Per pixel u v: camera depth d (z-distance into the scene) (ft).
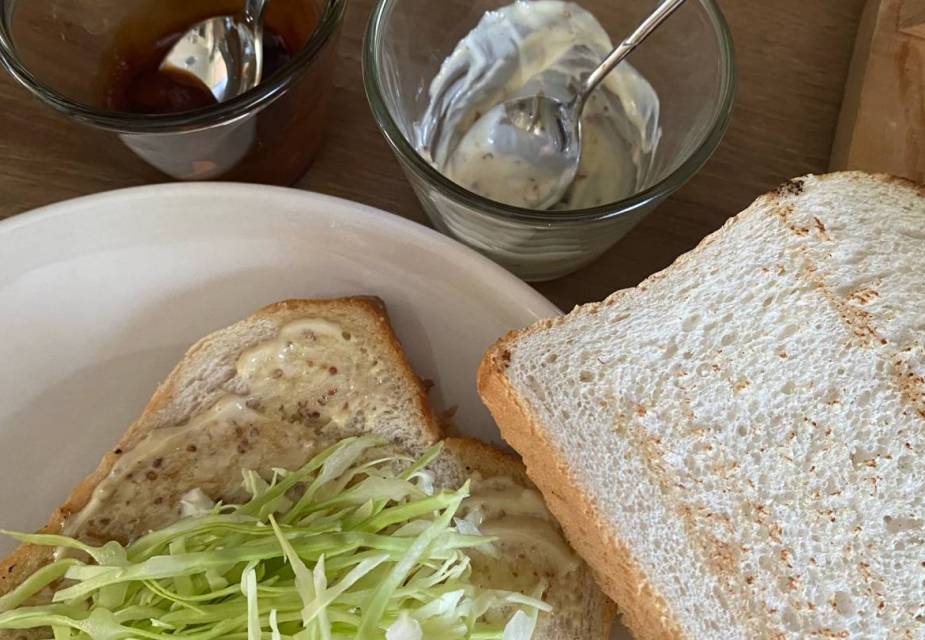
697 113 0.75
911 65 0.82
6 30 0.69
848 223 0.66
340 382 0.73
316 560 0.64
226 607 0.62
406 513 0.65
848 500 0.62
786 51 0.91
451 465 0.71
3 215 0.83
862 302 0.64
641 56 0.80
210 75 0.79
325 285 0.78
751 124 0.88
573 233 0.69
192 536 0.65
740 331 0.66
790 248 0.66
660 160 0.77
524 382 0.64
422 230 0.74
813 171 0.87
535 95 0.79
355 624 0.61
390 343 0.74
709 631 0.60
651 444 0.63
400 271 0.77
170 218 0.76
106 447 0.75
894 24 0.84
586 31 0.83
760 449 0.63
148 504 0.69
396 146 0.68
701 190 0.85
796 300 0.65
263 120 0.73
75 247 0.76
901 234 0.66
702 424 0.64
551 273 0.81
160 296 0.77
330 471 0.68
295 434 0.71
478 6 0.80
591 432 0.63
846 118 0.84
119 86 0.79
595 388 0.65
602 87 0.82
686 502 0.62
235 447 0.71
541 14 0.82
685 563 0.61
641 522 0.62
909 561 0.60
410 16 0.76
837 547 0.61
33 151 0.84
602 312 0.67
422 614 0.61
